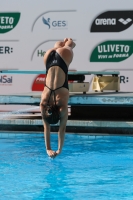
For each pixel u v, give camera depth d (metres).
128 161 17.16
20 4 28.39
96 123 21.36
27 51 28.52
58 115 15.39
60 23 28.23
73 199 12.57
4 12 28.50
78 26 28.12
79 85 23.58
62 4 28.14
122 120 22.20
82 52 28.22
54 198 12.66
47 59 16.64
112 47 28.05
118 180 14.55
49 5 28.22
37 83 28.47
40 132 22.31
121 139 21.17
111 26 27.95
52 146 19.86
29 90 28.56
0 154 18.50
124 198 12.65
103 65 28.19
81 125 21.52
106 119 22.86
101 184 14.07
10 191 13.37
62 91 15.84
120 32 27.92
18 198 12.66
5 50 28.66
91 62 28.22
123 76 28.12
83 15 28.05
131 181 14.42
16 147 19.92
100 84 24.73
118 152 18.81
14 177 14.92
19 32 28.52
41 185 13.98
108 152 18.78
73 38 28.22
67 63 16.50
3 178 14.81
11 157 17.95
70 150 19.17
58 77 15.93
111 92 24.70
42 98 15.93
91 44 28.14
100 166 16.39
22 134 22.25
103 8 27.89
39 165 16.59
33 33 28.44
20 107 28.39
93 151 19.00
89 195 12.94
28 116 25.16
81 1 27.97
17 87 28.58
